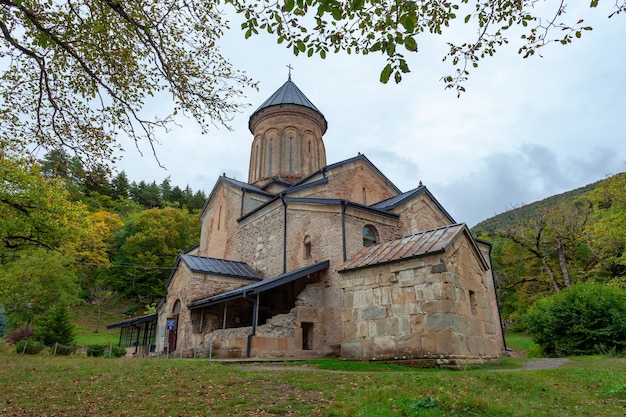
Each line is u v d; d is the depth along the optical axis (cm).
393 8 545
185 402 745
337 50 670
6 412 734
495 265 4275
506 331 3881
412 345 1194
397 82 576
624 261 2753
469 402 652
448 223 2288
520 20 658
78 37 841
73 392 870
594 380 834
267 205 2175
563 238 3195
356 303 1378
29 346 2112
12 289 2697
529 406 654
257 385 844
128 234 4828
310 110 3055
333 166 2233
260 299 1980
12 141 953
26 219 1855
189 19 861
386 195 2442
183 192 8225
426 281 1216
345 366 1135
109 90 845
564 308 1733
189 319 1884
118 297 4441
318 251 1797
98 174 959
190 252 3123
